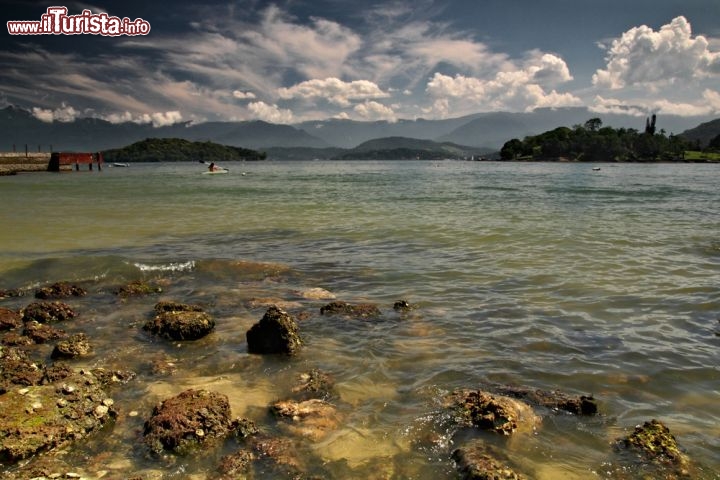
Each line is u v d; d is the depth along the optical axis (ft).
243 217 77.46
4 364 22.06
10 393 18.74
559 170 376.68
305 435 17.65
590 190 141.08
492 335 27.30
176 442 16.80
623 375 22.30
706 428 17.98
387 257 47.37
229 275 41.55
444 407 19.44
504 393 20.61
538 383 21.58
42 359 24.79
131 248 52.31
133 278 40.63
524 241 53.93
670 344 25.80
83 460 16.17
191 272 42.47
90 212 84.28
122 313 32.24
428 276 40.09
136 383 22.09
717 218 73.87
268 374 23.03
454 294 35.09
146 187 157.07
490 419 17.94
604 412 19.13
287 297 35.29
